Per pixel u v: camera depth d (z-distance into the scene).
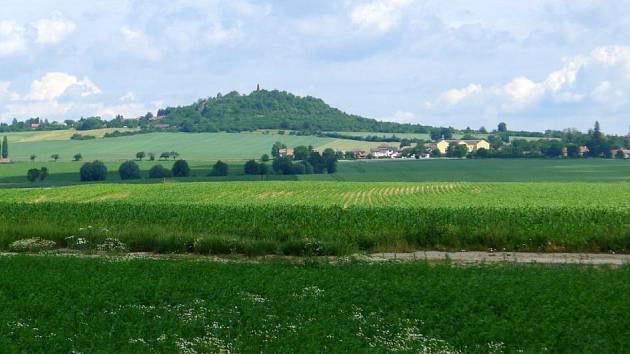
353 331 21.27
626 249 41.12
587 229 45.59
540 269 32.97
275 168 176.00
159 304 24.94
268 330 21.08
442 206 85.56
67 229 45.47
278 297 25.92
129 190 117.62
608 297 25.73
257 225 54.34
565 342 19.95
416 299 25.47
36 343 19.44
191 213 64.62
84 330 21.08
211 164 191.12
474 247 42.09
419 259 37.00
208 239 40.38
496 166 195.00
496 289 26.91
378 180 158.62
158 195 109.56
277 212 63.84
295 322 22.16
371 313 23.36
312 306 24.33
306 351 18.47
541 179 156.25
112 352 18.55
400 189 123.50
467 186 130.00
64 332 20.66
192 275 30.58
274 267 33.06
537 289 27.03
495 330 20.84
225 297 25.77
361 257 37.41
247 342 19.69
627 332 20.80
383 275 30.91
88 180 161.25
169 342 19.56
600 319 22.47
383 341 20.14
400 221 56.28
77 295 26.25
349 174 175.88
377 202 96.94
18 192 115.38
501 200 98.19
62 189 120.00
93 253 39.94
